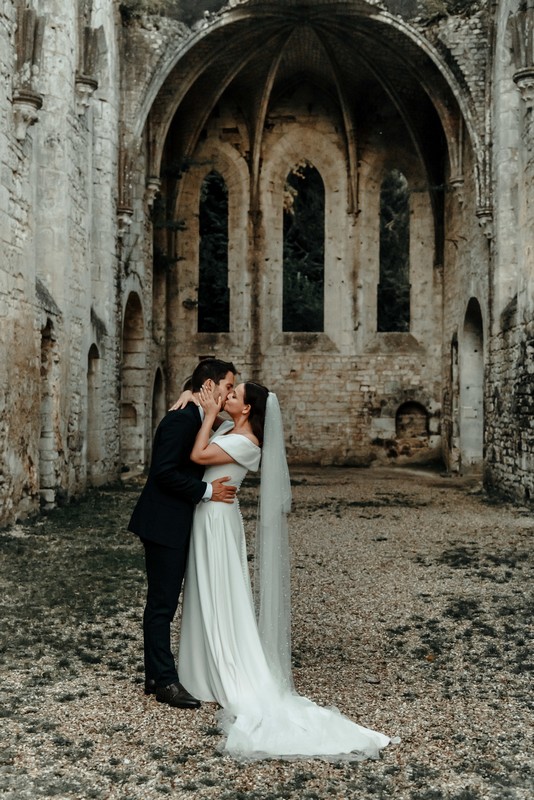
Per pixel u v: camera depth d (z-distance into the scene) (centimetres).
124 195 1598
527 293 1281
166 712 409
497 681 471
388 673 485
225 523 427
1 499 955
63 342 1203
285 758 359
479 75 1583
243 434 439
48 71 1196
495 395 1505
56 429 1180
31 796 319
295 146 2275
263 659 417
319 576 769
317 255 2767
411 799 323
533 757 364
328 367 2270
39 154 1195
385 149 2262
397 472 2061
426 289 2253
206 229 2564
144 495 436
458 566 817
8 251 960
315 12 1847
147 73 1614
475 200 1652
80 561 805
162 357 2180
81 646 529
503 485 1452
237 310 2277
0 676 464
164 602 428
